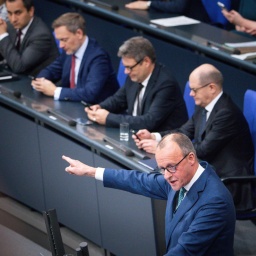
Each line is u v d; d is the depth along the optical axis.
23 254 7.72
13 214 11.46
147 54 10.12
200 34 12.39
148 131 9.96
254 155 9.77
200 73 9.56
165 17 13.25
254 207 9.30
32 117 10.88
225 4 13.55
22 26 12.27
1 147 11.48
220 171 9.65
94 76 11.20
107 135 9.93
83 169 8.28
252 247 9.88
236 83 11.86
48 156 10.68
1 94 11.28
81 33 11.23
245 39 12.15
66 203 10.61
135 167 9.13
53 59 12.34
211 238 7.34
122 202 9.59
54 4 14.48
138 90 10.43
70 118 10.43
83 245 6.84
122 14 13.34
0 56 13.16
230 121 9.54
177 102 10.34
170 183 7.43
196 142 9.73
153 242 9.32
